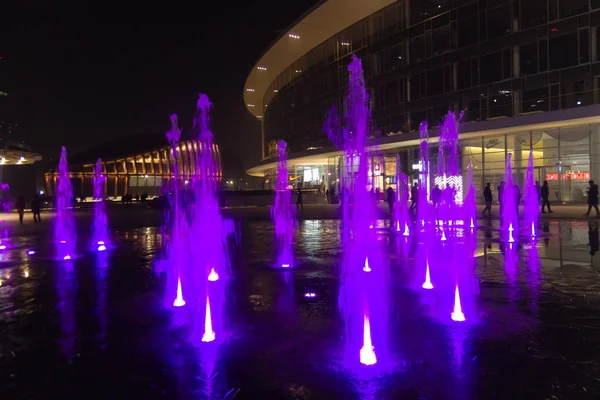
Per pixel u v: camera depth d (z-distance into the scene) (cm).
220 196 4234
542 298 643
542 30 2734
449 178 3291
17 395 364
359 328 522
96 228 2102
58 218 2906
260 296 689
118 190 8156
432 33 3312
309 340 483
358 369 402
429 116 3347
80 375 401
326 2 3556
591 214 2197
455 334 493
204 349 461
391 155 3697
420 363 413
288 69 5162
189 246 1358
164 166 8744
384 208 3084
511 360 416
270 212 3309
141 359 436
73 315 597
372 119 3791
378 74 3738
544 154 2845
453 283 761
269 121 6109
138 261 1073
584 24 2566
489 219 2134
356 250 1197
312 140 4594
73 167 7681
